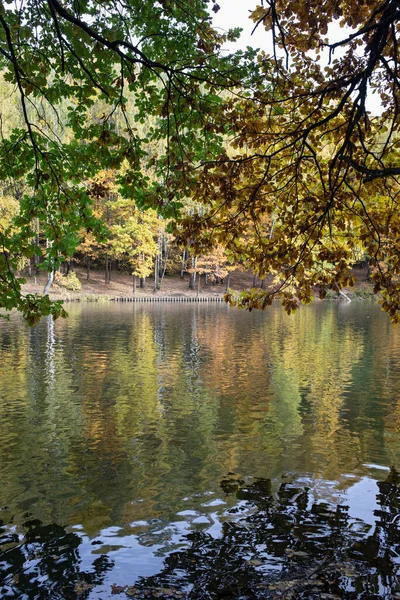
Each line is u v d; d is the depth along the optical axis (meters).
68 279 40.31
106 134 4.62
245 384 11.57
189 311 32.03
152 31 4.43
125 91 29.48
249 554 4.54
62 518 5.23
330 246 5.02
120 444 7.52
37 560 4.46
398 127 4.58
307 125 4.93
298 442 7.64
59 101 5.07
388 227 4.79
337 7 4.30
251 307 5.04
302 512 5.36
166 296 43.62
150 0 4.29
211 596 3.95
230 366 13.69
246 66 4.52
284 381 11.89
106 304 36.62
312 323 25.16
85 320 25.12
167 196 4.89
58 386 11.16
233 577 4.19
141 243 42.06
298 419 8.88
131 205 40.00
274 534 4.89
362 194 4.95
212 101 4.66
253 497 5.72
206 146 5.02
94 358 14.59
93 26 4.29
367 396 10.51
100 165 5.14
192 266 46.44
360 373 12.83
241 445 7.51
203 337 19.44
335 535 4.88
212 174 4.82
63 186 5.50
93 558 4.49
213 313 30.69
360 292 47.66
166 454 7.11
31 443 7.53
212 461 6.85
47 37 4.41
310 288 4.95
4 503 5.58
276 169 5.35
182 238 5.02
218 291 48.34
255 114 4.79
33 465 6.68
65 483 6.10
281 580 4.13
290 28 4.62
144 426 8.41
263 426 8.47
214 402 9.98
